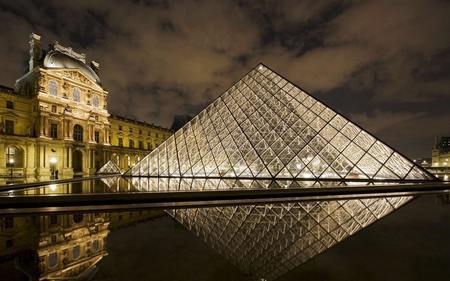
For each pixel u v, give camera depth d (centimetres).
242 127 3831
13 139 5281
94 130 7019
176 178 3581
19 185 2423
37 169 5594
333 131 3334
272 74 4484
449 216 1052
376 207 1255
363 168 2898
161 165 4200
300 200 1477
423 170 2662
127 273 516
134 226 909
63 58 6562
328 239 753
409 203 1373
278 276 502
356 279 491
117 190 2016
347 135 3238
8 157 5406
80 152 6775
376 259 596
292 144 3384
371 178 2775
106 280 481
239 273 516
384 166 2852
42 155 5672
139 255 622
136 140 9275
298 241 737
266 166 3197
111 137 8288
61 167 6025
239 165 3434
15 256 617
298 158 3158
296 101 3897
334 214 1095
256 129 3716
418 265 561
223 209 1217
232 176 3353
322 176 2978
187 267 546
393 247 681
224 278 493
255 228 873
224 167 3525
